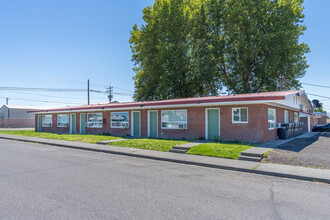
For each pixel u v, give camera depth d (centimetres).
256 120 1384
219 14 2686
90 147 1323
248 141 1405
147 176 715
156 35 2859
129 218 412
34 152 1209
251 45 2464
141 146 1299
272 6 2544
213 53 2711
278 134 1656
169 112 1756
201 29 2739
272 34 2364
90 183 628
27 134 2336
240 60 2572
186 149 1148
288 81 2795
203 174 754
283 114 1892
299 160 905
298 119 2611
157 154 1080
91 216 419
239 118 1448
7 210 444
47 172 753
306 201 509
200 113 1605
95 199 506
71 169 802
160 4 2855
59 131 2642
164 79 2847
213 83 3023
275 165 840
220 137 1509
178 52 2741
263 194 554
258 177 721
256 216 427
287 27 2483
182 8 2812
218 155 1009
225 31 2800
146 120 1878
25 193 542
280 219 416
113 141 1492
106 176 707
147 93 3067
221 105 1518
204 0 2797
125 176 710
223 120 1505
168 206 470
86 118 2339
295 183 657
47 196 523
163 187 600
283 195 548
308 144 1316
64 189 574
